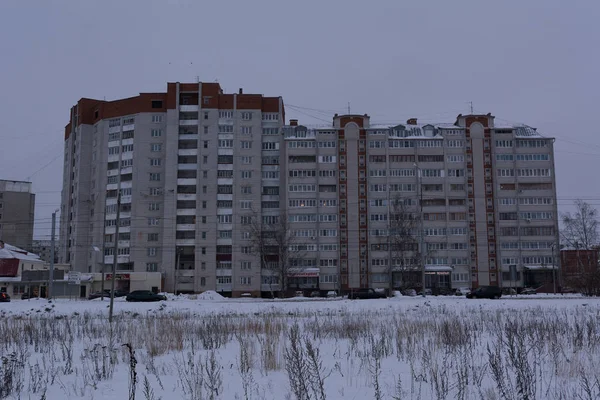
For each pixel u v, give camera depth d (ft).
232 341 65.00
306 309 131.34
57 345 63.87
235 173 352.90
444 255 341.62
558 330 64.59
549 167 348.59
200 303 170.60
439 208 345.92
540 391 34.17
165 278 340.18
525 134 357.20
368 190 347.97
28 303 177.47
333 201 347.56
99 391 37.76
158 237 350.02
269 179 358.84
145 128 361.71
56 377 43.65
